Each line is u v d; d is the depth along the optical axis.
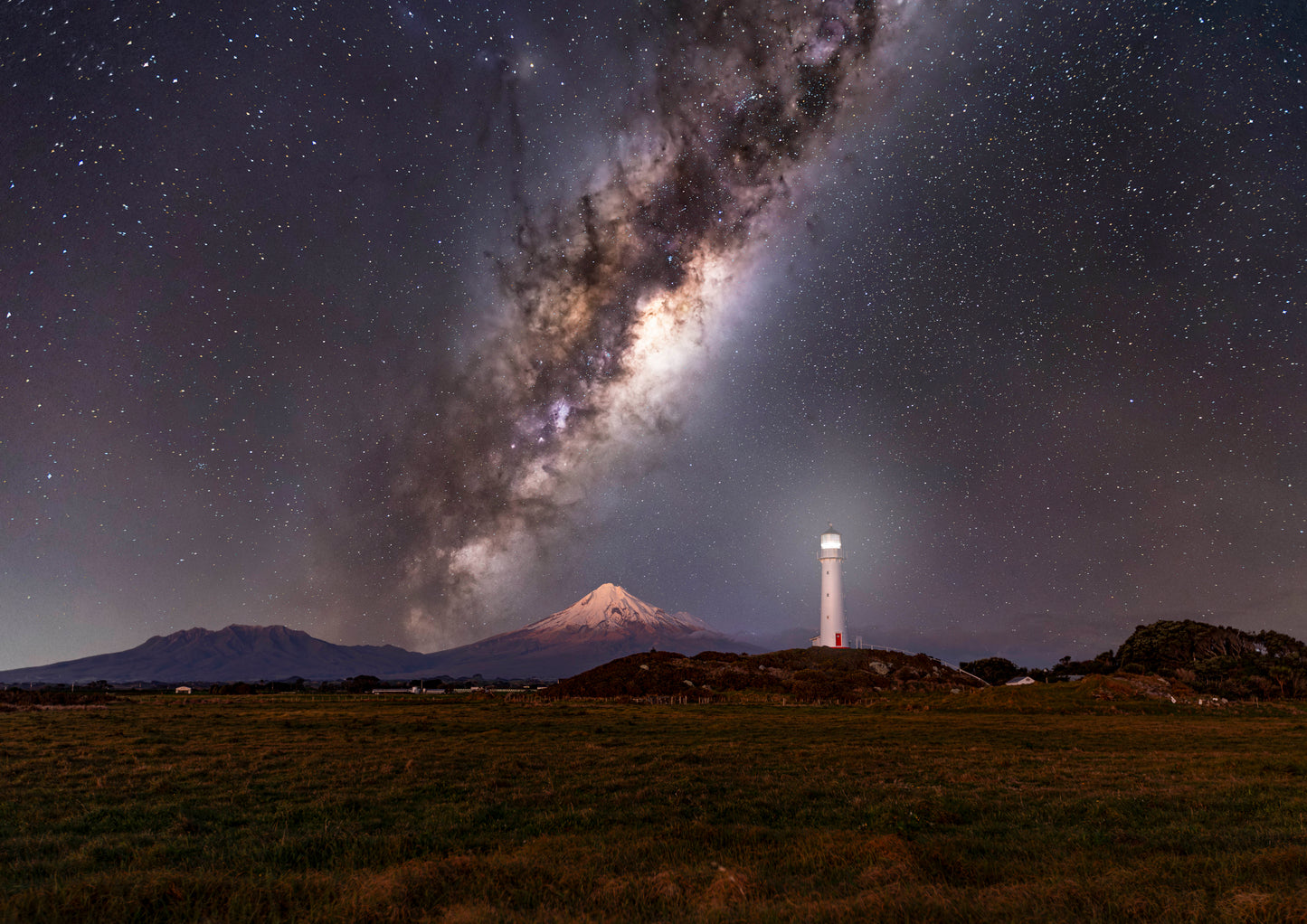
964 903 8.80
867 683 77.50
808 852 12.17
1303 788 19.50
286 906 9.15
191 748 29.75
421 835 13.77
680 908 9.00
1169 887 10.05
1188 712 53.72
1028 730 39.53
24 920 8.47
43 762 24.94
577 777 22.09
